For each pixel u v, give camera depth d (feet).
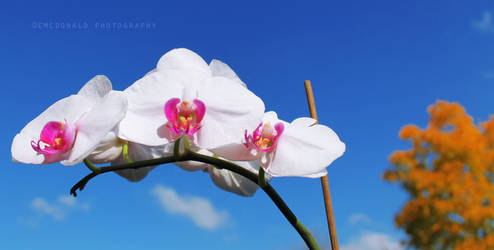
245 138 1.39
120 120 1.35
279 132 1.44
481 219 9.77
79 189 1.46
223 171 1.73
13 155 1.40
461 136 10.76
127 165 1.45
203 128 1.41
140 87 1.43
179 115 1.40
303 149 1.44
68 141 1.38
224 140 1.39
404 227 10.72
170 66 1.51
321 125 1.45
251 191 1.75
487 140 10.80
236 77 1.61
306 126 1.47
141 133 1.40
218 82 1.43
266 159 1.44
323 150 1.42
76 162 1.36
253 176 1.49
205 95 1.42
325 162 1.41
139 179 1.74
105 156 1.62
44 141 1.38
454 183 10.25
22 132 1.42
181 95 1.43
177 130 1.39
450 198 10.30
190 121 1.40
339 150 1.42
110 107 1.38
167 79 1.44
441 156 10.78
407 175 10.84
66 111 1.43
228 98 1.42
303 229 1.51
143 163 1.45
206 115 1.41
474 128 11.02
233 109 1.41
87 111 1.43
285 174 1.42
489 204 10.07
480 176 10.33
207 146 1.40
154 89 1.43
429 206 10.30
